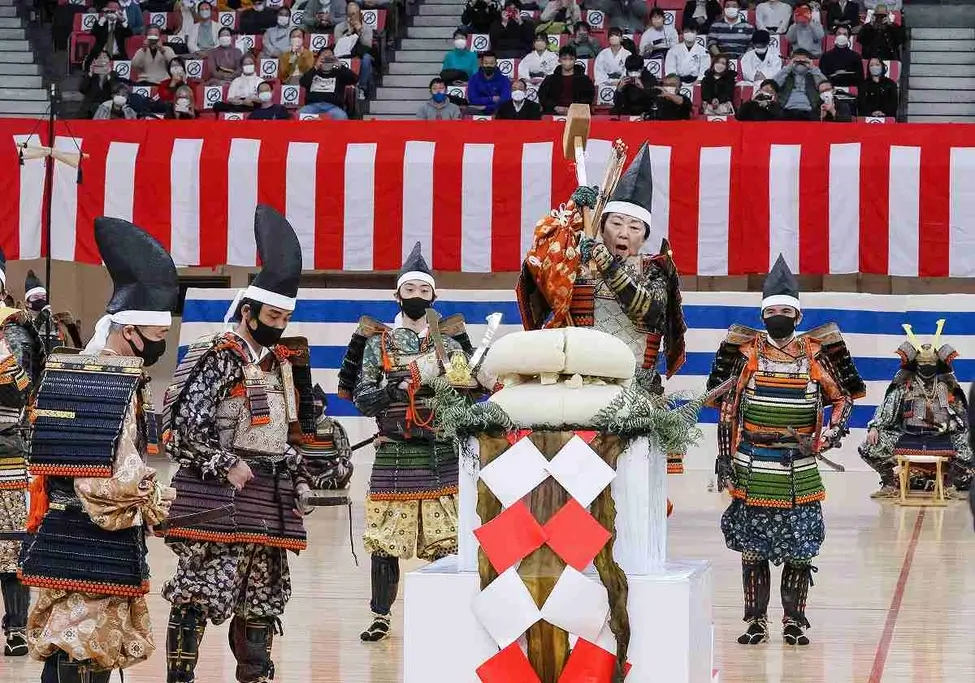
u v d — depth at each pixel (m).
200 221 20.52
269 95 26.06
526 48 27.58
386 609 9.54
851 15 27.67
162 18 28.50
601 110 26.03
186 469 7.06
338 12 28.36
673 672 5.32
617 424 5.39
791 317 9.58
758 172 19.98
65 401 6.16
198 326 20.58
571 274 6.21
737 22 27.42
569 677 5.32
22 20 29.31
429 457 9.34
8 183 20.48
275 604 7.31
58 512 6.23
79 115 26.61
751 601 9.66
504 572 5.37
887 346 20.94
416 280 9.48
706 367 20.81
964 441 18.53
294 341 7.44
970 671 8.70
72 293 24.53
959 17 28.34
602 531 5.36
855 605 11.10
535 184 20.17
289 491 7.24
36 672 8.46
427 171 20.28
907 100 27.02
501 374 5.63
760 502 9.49
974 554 14.01
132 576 6.24
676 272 6.53
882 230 19.91
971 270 19.77
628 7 28.16
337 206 20.38
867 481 21.36
